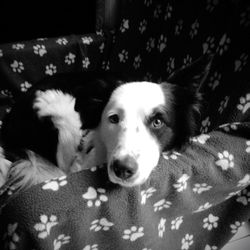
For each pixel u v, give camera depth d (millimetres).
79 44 1807
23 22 1907
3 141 1389
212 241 1367
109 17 1848
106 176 888
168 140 1044
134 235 1000
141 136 929
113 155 867
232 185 1062
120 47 1776
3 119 1514
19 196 824
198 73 1050
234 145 1020
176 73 1096
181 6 1375
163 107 1001
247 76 1069
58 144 1333
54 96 1382
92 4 1886
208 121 1193
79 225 881
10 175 1222
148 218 995
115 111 989
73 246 942
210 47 1245
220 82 1179
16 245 816
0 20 1871
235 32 1146
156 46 1540
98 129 1123
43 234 818
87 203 860
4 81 1746
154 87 1041
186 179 981
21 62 1728
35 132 1361
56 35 1966
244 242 1477
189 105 1093
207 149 1012
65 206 834
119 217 923
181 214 1129
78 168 1252
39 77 1799
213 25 1237
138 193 907
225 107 1116
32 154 1310
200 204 1106
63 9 1898
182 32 1379
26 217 799
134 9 1653
